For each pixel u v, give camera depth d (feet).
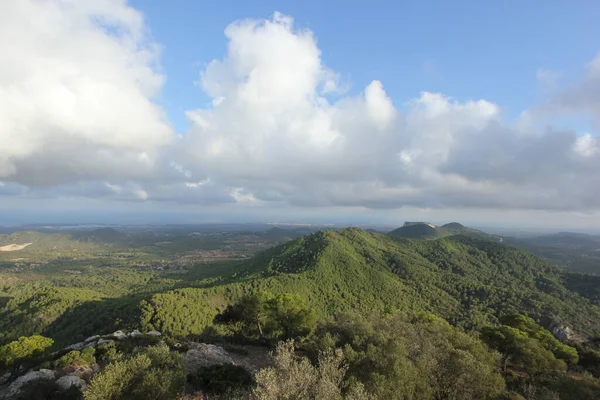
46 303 357.20
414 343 84.69
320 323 144.66
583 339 281.33
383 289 395.75
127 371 56.59
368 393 55.36
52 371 82.17
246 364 101.55
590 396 85.97
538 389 102.58
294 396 47.32
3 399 69.41
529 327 183.62
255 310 154.92
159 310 255.70
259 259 591.37
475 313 351.25
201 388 71.61
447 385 74.33
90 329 271.49
